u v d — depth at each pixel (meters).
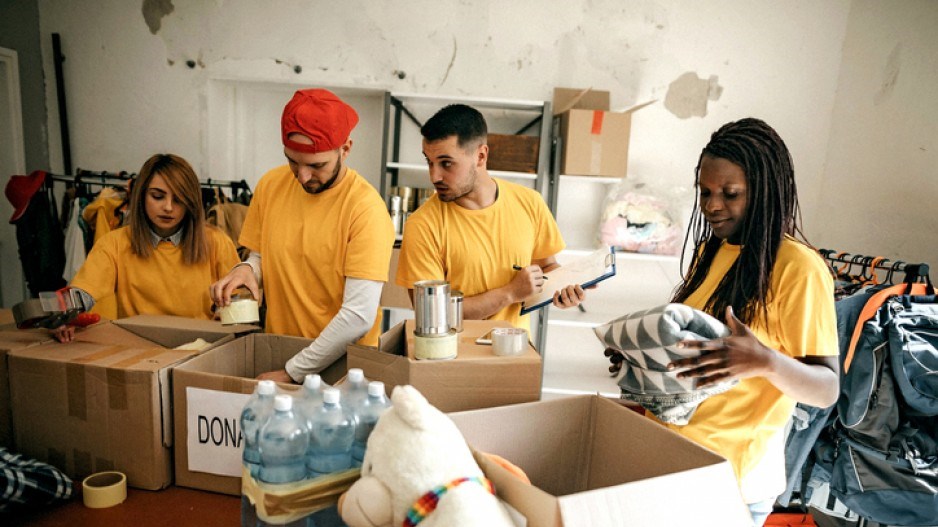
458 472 0.65
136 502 1.02
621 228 2.82
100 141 3.13
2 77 2.88
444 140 1.51
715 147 1.04
